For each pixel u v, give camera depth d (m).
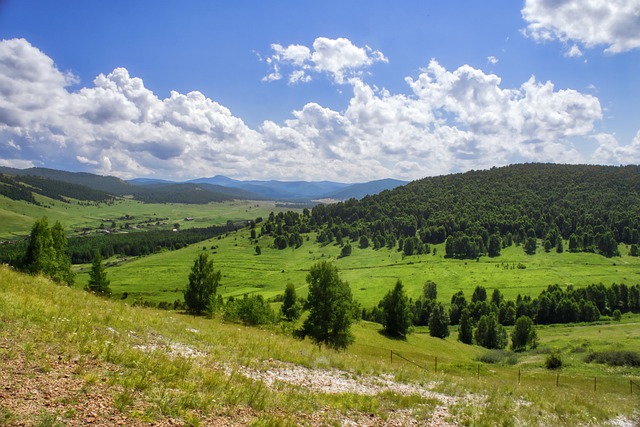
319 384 18.19
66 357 12.30
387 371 24.48
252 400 12.68
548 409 21.14
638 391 38.44
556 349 102.38
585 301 159.88
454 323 160.50
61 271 59.09
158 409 10.12
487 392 23.09
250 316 58.00
